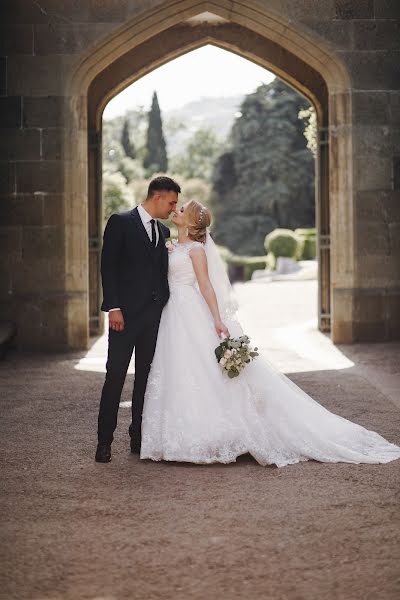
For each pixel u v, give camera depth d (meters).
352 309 10.84
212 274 5.37
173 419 5.14
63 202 10.52
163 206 5.25
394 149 10.72
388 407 6.86
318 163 12.06
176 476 4.85
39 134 10.52
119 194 29.16
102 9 10.38
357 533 3.83
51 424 6.31
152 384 5.23
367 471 4.88
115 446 5.60
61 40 10.42
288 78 12.26
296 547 3.67
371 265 10.82
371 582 3.29
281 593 3.21
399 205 10.75
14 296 10.59
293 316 14.95
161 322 5.29
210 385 5.17
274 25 10.53
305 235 29.42
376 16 10.57
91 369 9.16
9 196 10.52
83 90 10.59
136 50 12.27
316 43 10.54
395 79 10.66
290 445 5.16
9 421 6.41
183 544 3.72
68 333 10.60
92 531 3.92
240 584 3.29
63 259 10.55
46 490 4.58
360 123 10.68
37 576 3.40
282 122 40.38
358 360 9.53
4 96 10.48
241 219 41.06
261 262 32.50
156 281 5.24
